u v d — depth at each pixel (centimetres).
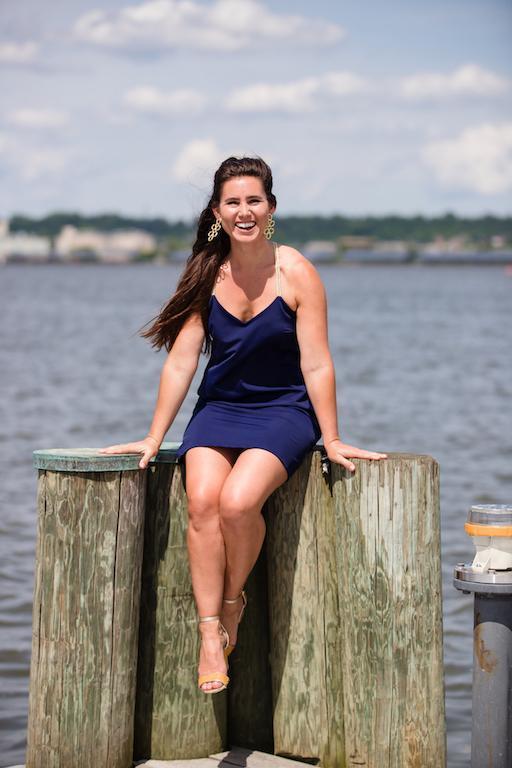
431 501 376
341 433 1641
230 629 394
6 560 853
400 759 381
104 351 3097
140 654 404
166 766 400
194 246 408
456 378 2475
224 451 390
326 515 392
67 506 373
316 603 395
